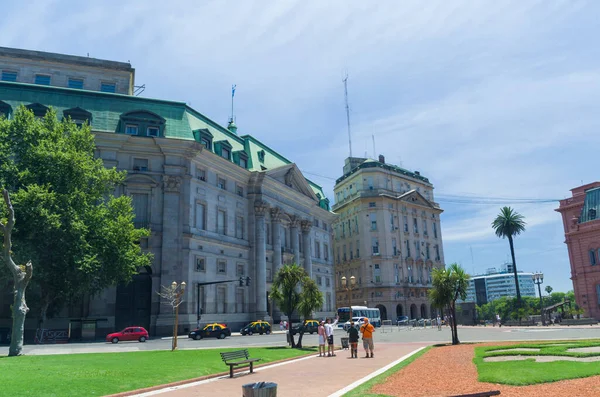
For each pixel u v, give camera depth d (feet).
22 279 78.89
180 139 164.04
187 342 124.36
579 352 67.87
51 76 191.93
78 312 145.28
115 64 202.49
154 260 156.46
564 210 269.44
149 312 155.84
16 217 112.27
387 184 326.44
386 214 311.88
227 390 45.62
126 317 153.79
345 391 42.73
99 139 155.94
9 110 148.46
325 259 273.95
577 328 161.17
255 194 203.62
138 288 157.48
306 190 246.47
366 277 302.45
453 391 40.24
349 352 89.04
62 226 117.50
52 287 123.85
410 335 150.00
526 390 39.34
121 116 162.50
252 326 166.09
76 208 121.90
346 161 357.61
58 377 47.57
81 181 125.49
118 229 125.29
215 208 181.37
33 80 189.16
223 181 190.80
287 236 229.86
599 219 238.89
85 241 119.03
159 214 161.07
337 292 334.24
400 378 49.70
